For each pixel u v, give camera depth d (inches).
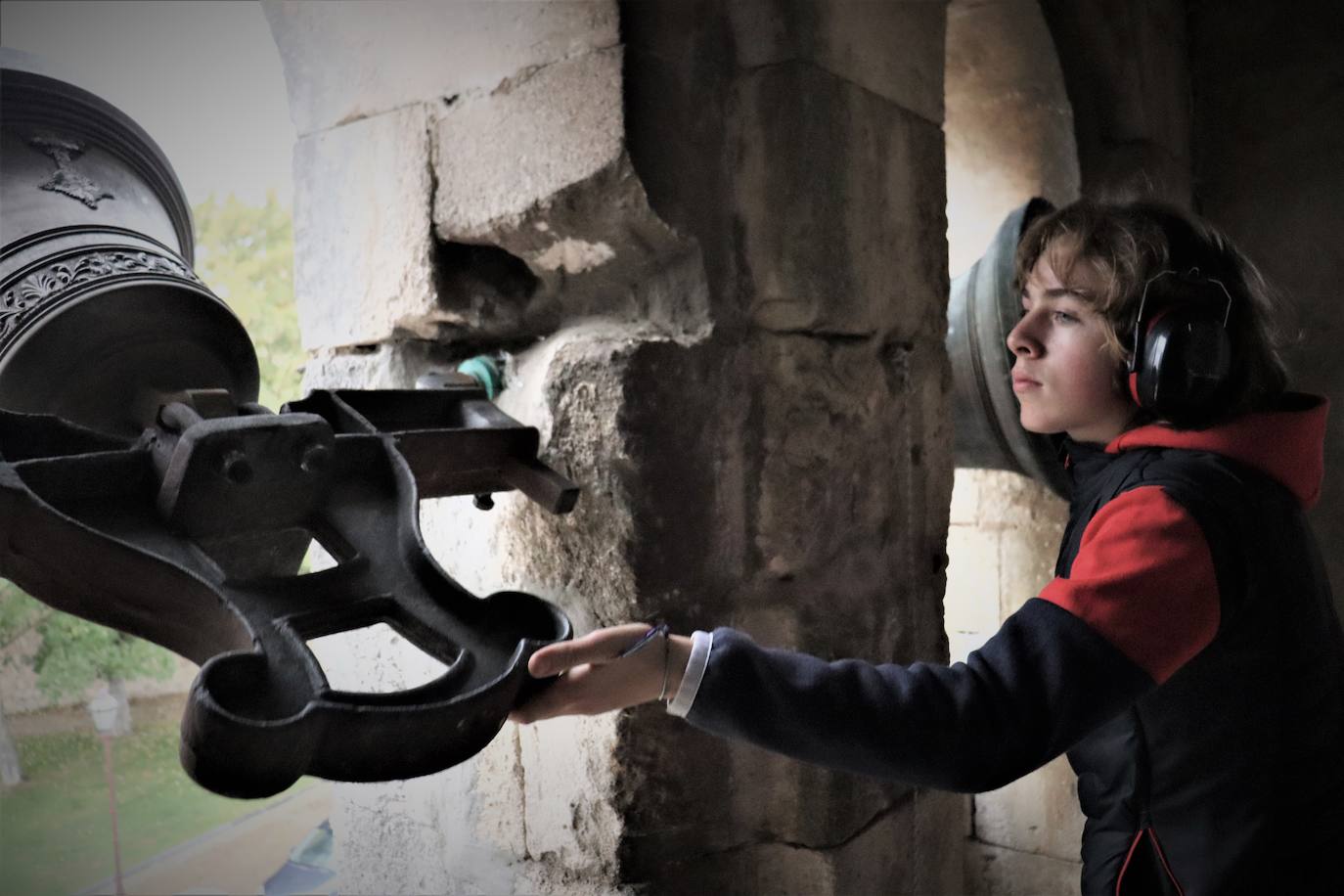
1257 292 35.1
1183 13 91.4
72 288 45.9
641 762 41.5
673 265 43.5
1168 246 33.3
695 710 28.1
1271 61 88.8
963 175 91.9
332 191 49.6
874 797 48.8
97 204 51.7
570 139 40.7
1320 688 31.9
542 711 27.7
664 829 42.3
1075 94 82.4
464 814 48.2
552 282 46.0
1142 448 33.5
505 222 43.1
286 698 22.9
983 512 84.7
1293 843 31.7
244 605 24.8
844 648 47.9
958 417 62.4
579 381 40.5
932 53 54.5
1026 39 80.7
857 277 47.3
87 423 47.9
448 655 26.9
